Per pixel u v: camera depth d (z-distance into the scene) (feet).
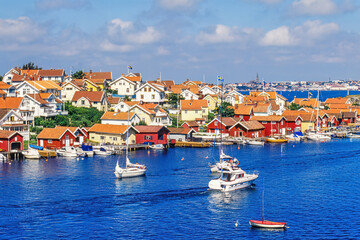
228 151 503.20
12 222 256.73
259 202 294.25
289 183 344.49
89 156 459.32
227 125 597.93
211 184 324.19
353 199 299.58
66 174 369.50
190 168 398.42
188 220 261.65
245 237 236.63
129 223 256.73
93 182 343.05
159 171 384.88
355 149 520.42
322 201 295.48
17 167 396.98
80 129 506.07
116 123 573.33
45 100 591.37
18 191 316.19
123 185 334.85
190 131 556.92
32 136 504.43
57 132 475.31
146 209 280.31
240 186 328.29
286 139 595.47
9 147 439.63
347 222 256.32
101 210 277.64
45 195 307.17
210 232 243.40
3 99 555.69
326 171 388.98
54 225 252.83
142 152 490.90
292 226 251.19
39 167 396.98
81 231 244.83
